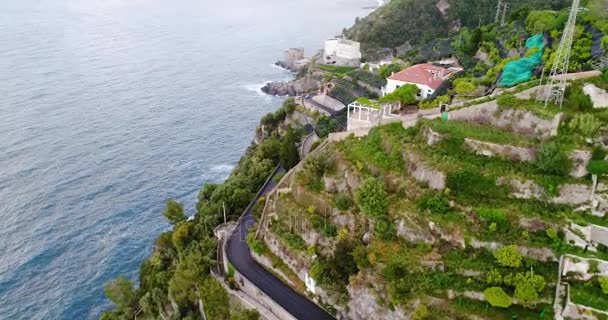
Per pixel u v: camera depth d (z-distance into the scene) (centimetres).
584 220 5019
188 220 9331
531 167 5553
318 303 6059
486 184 5528
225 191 8988
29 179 12006
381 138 6788
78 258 9481
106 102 17662
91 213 10819
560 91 5994
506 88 7156
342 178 6675
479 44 11456
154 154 13712
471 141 5941
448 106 6975
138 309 7781
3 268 9100
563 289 4641
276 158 10325
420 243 5425
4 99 17212
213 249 7506
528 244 4981
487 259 5056
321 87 15362
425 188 5812
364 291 5356
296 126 12794
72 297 8569
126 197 11488
